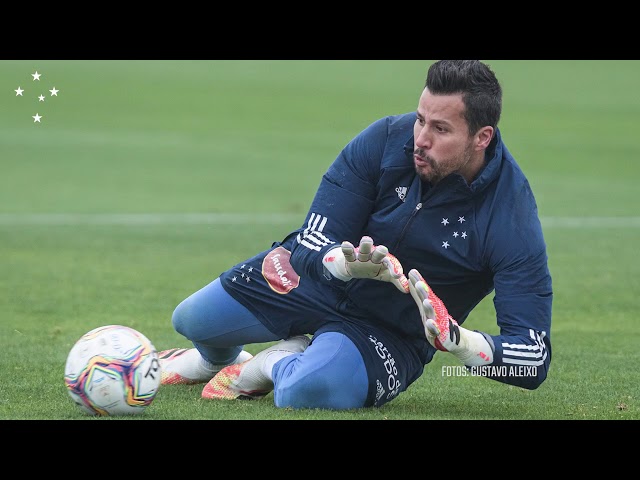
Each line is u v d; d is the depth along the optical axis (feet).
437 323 62.18
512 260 66.59
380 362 67.62
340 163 70.18
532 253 66.69
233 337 74.08
